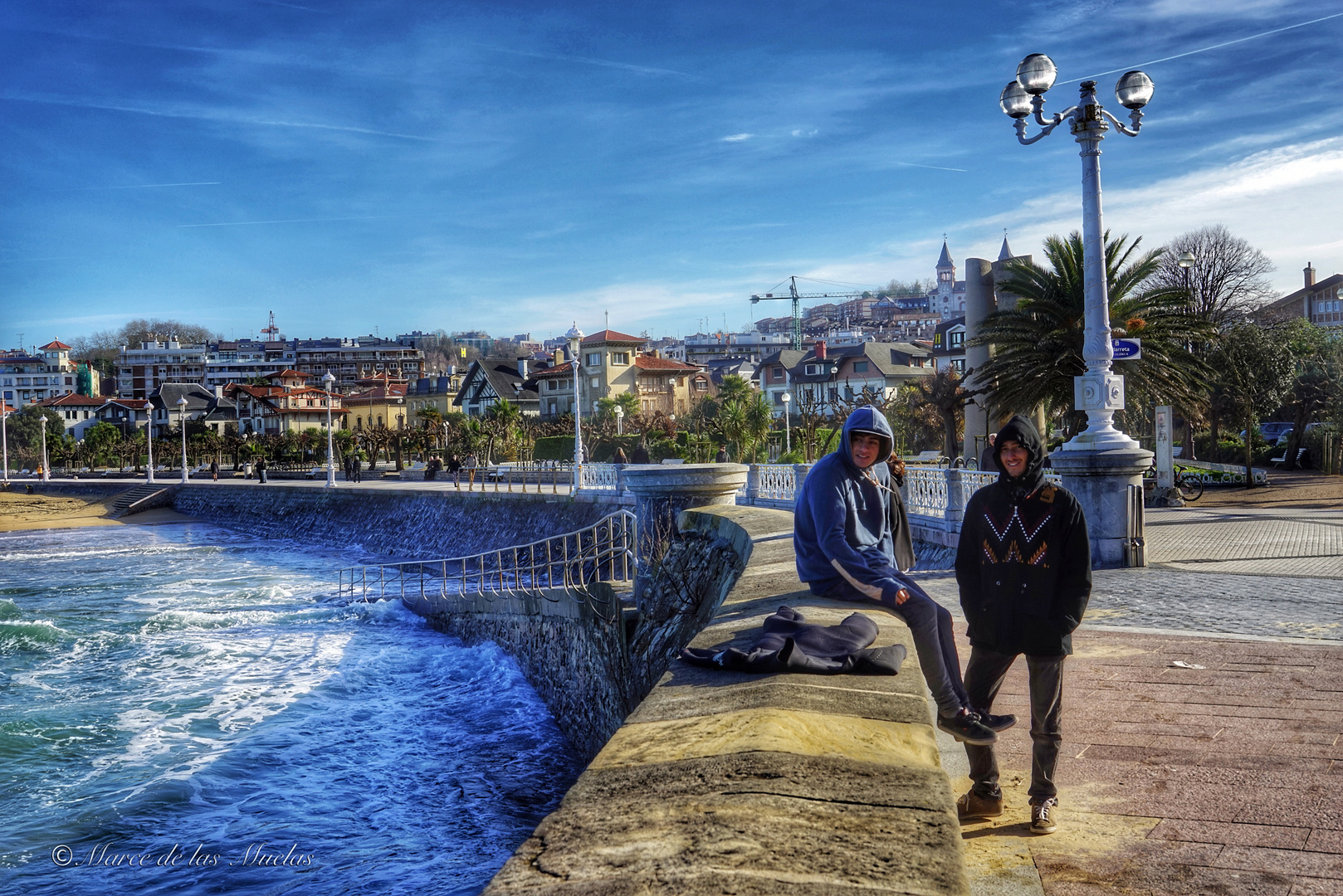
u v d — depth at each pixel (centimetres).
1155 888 299
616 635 1256
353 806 1035
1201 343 3638
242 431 11694
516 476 5325
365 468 8488
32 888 824
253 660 1827
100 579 3278
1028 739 470
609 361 8531
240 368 18650
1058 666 348
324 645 1947
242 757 1204
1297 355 4625
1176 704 520
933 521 1445
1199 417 2405
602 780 221
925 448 5212
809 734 247
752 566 688
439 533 4022
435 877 842
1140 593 957
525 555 3269
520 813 1020
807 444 4209
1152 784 396
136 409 12875
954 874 162
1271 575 1094
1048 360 2228
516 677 1611
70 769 1157
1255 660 623
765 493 2311
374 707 1467
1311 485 2806
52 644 2006
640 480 1364
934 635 365
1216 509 2148
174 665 1789
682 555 1190
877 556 404
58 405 13925
